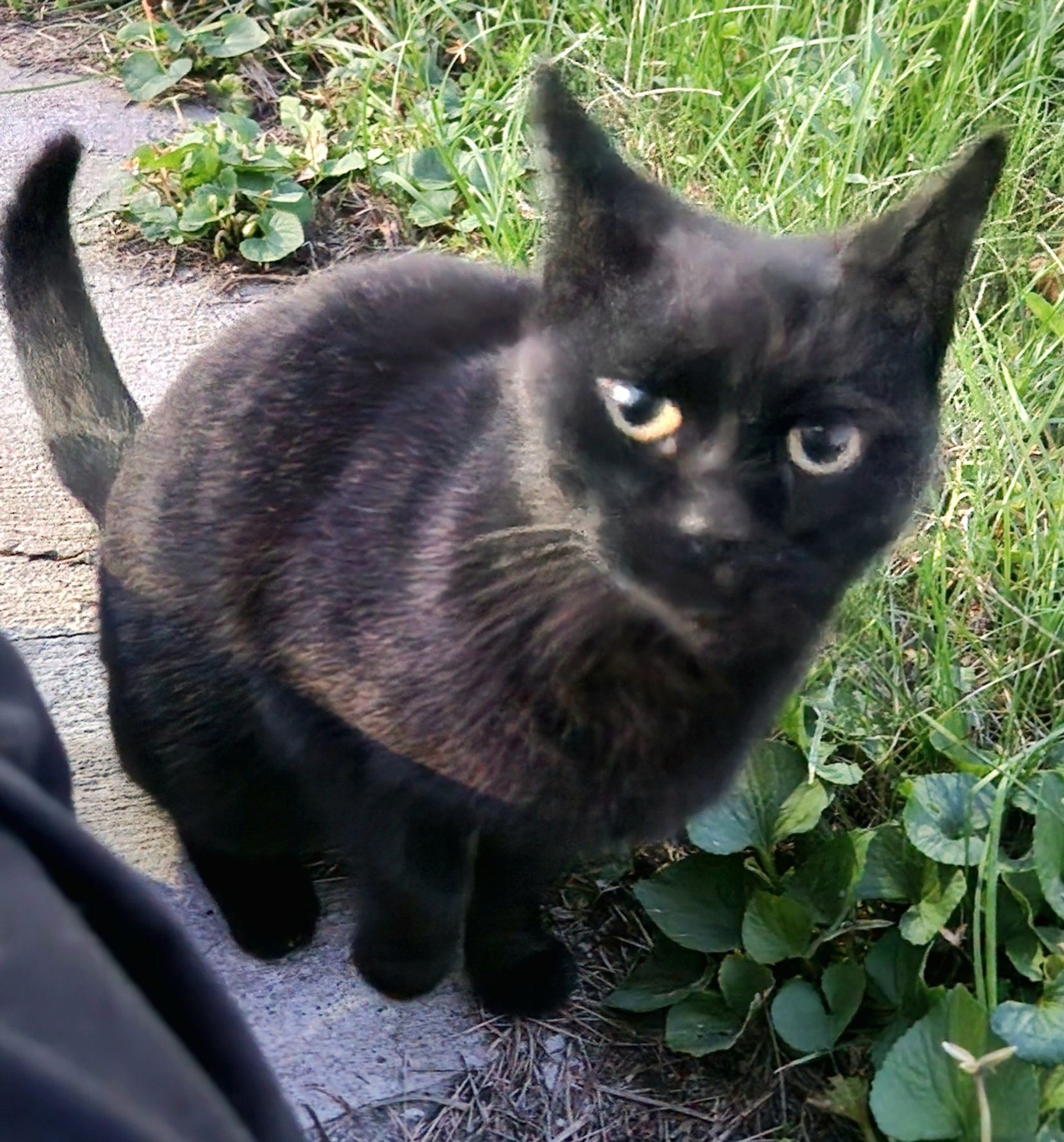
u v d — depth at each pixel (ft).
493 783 1.28
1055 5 2.48
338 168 2.48
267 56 2.75
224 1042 0.72
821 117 2.31
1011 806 1.53
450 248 2.39
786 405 1.09
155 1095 0.57
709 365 1.08
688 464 1.11
